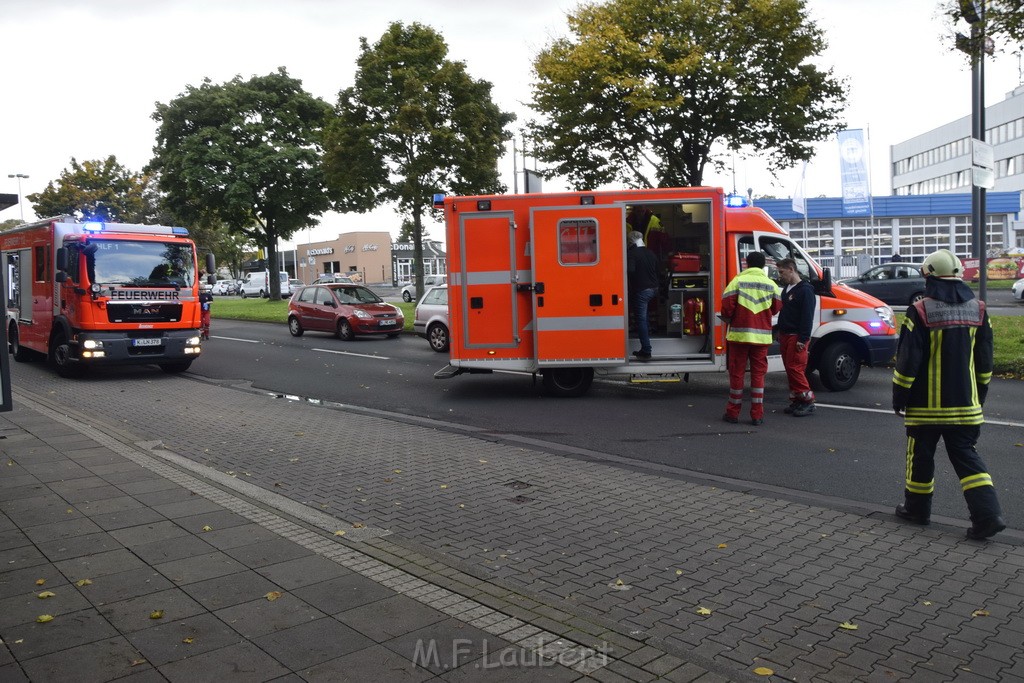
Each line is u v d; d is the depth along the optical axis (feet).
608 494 20.97
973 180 49.60
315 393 42.14
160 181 135.64
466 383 43.80
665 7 61.72
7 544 16.62
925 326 17.01
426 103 81.15
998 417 29.89
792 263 31.60
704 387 40.04
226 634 12.38
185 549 16.29
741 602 13.89
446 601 13.66
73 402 38.63
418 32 84.12
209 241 165.27
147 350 46.80
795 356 31.42
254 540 16.87
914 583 14.62
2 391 24.93
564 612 13.26
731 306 30.22
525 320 36.99
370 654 11.72
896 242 168.76
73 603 13.57
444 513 19.44
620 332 36.32
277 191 129.90
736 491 21.13
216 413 35.04
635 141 67.67
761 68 63.62
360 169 84.48
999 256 130.11
